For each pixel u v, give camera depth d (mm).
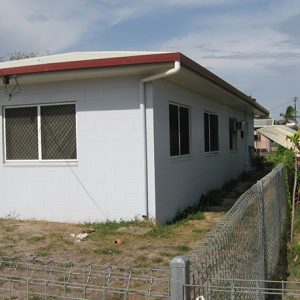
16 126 10844
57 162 10445
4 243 8227
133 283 5688
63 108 10422
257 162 24953
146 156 9828
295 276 7184
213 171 15641
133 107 9867
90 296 5336
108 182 10070
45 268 4664
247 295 4141
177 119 11742
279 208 8672
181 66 9250
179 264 2775
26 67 9742
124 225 9617
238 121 21219
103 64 9273
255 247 5219
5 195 10930
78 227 9742
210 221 10664
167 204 10594
